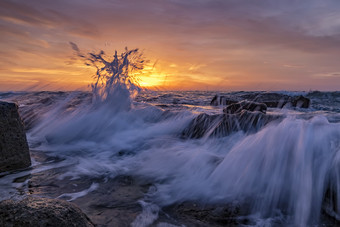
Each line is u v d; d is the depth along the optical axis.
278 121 4.14
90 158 3.85
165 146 4.25
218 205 2.28
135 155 3.96
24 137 3.33
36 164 3.51
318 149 2.60
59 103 7.59
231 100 10.56
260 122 4.29
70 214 1.66
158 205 2.29
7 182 2.81
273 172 2.63
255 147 2.93
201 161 3.21
